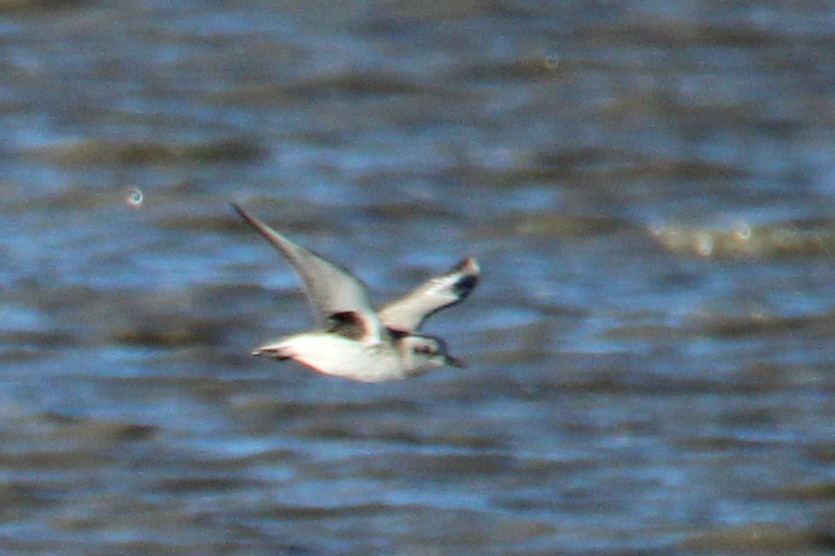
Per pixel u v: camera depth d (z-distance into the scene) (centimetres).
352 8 3991
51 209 2872
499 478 1930
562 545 1766
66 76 3544
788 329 2400
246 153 3167
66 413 2098
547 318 2425
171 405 2130
